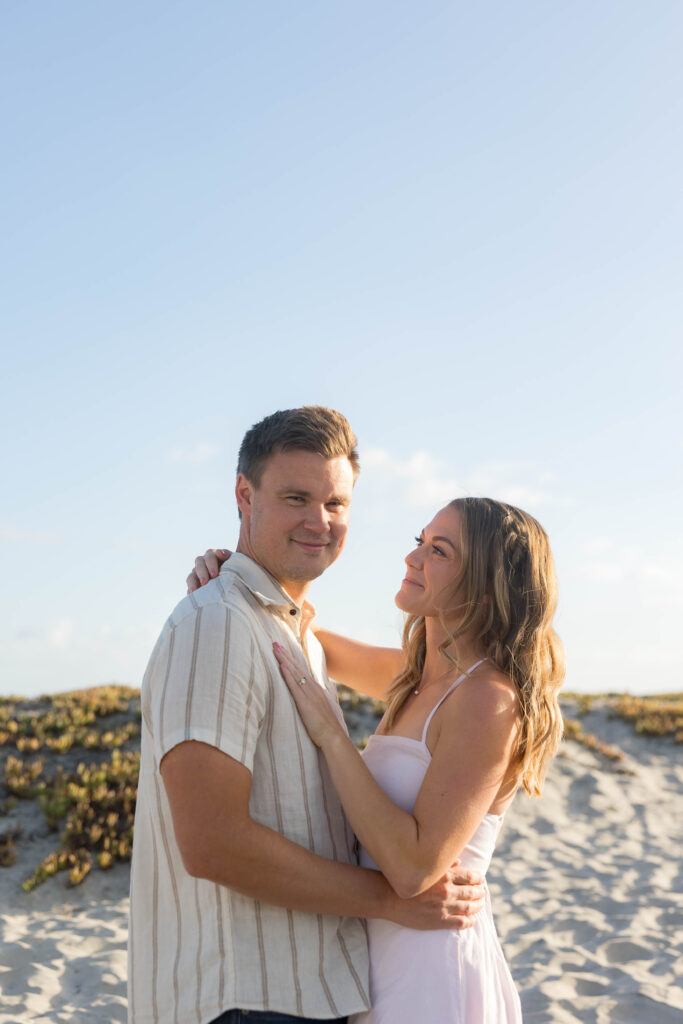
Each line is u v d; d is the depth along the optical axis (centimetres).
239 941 237
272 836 235
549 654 301
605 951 716
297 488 273
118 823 963
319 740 260
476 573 292
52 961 680
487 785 264
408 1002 252
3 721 1234
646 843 1133
